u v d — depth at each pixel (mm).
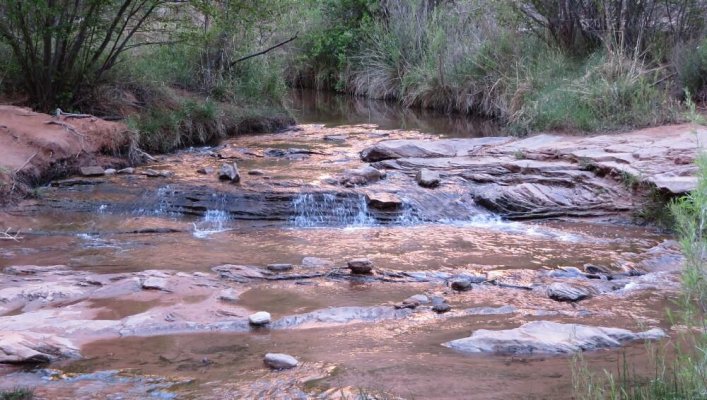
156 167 11445
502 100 16562
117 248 8195
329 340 5648
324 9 23656
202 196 9789
